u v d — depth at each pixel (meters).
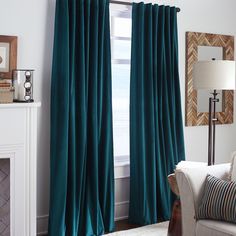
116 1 3.82
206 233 2.63
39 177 3.55
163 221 3.96
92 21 3.57
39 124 3.52
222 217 2.64
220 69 3.45
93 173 3.58
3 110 2.96
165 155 4.05
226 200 2.62
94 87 3.56
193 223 2.78
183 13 4.29
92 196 3.60
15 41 3.33
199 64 3.53
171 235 3.11
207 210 2.70
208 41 4.47
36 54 3.46
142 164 3.85
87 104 3.57
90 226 3.56
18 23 3.37
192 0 4.35
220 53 4.61
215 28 4.56
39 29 3.46
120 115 4.06
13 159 3.02
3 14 3.30
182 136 4.15
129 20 4.05
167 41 4.01
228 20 4.67
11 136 3.00
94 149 3.58
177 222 3.05
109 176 3.71
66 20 3.38
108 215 3.70
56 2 3.40
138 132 3.89
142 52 3.84
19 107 3.00
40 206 3.57
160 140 4.01
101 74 3.62
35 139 3.09
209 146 3.90
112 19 3.94
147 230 3.67
